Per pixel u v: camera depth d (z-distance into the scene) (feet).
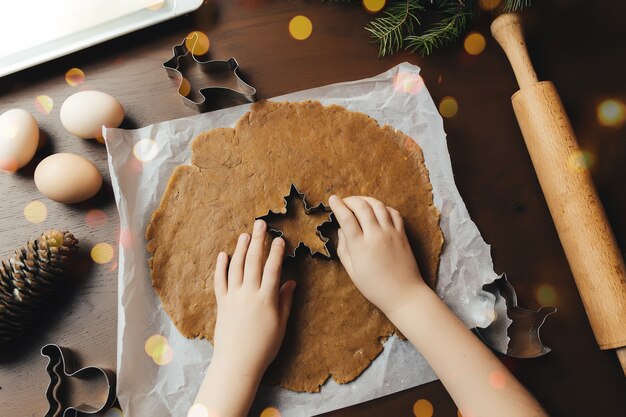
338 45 2.03
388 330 1.87
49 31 1.95
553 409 1.84
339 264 1.90
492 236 1.94
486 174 1.98
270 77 2.01
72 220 1.90
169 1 1.98
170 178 1.91
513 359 1.87
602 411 1.84
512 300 1.85
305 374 1.83
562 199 1.81
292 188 1.87
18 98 1.96
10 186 1.91
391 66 2.02
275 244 1.83
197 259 1.89
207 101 1.95
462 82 2.02
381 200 1.94
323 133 1.96
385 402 1.82
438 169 1.95
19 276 1.73
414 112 1.97
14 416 1.81
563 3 2.04
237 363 1.73
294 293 1.88
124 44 2.00
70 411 1.74
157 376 1.80
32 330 1.84
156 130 1.92
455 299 1.89
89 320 1.86
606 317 1.74
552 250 1.94
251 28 2.02
